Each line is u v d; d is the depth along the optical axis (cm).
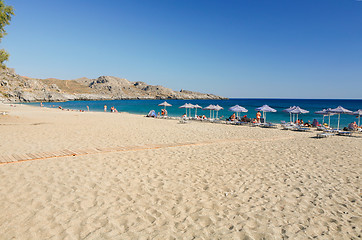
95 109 5741
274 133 1590
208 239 351
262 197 511
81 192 504
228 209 452
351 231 383
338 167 748
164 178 611
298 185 586
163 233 364
